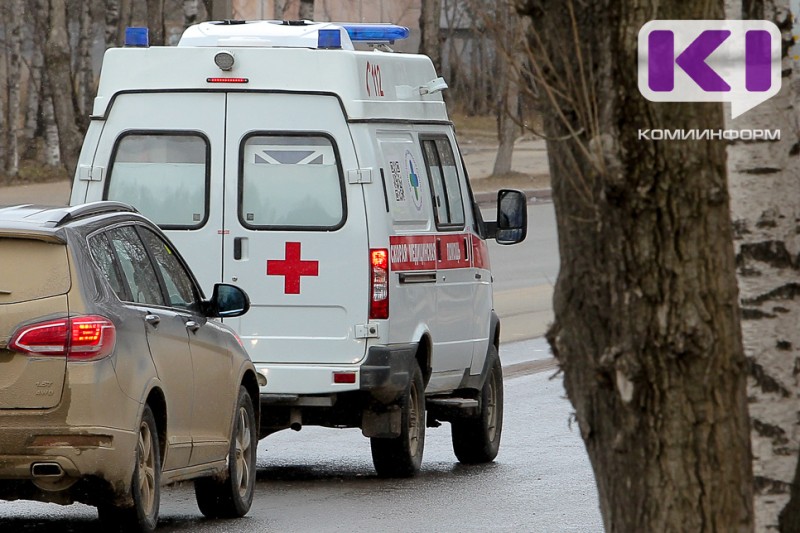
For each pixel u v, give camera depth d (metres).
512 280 104.00
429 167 45.34
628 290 16.31
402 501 39.22
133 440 30.64
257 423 39.16
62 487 29.98
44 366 29.48
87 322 29.77
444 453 49.59
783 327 23.83
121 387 30.33
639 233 16.19
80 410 29.53
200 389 34.69
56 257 30.06
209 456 35.06
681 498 16.66
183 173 42.38
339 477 43.56
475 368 47.28
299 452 49.16
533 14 16.55
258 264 41.84
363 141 41.75
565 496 40.19
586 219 16.48
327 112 41.91
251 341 41.78
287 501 39.16
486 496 40.12
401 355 42.06
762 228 23.75
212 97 42.34
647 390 16.52
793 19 23.62
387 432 42.09
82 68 188.00
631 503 16.86
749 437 16.77
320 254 41.62
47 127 199.50
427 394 45.88
